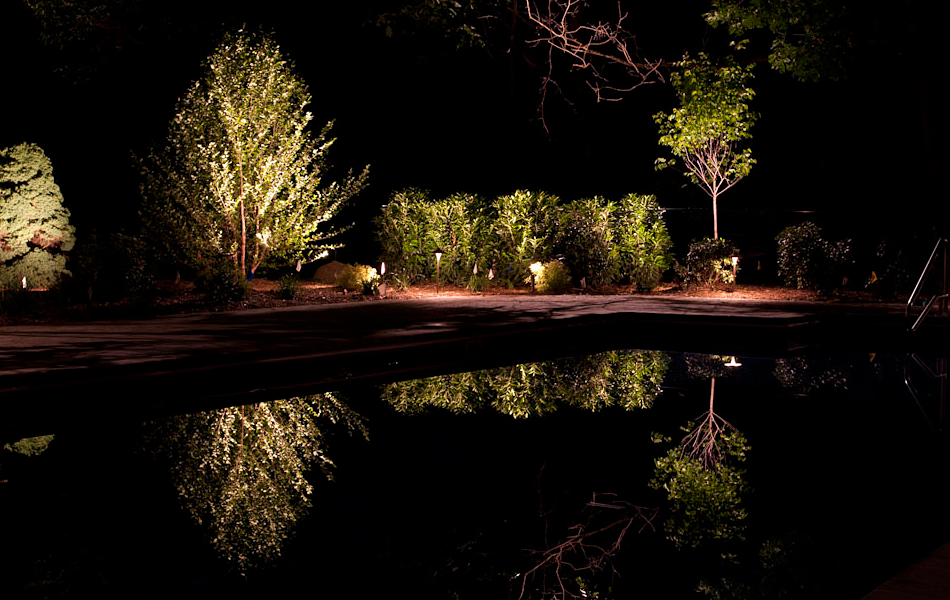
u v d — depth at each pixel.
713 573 4.73
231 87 16.38
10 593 4.41
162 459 7.05
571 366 11.75
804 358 12.27
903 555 4.86
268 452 7.33
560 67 26.47
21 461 6.94
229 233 16.83
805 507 5.76
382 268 17.36
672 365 11.75
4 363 9.09
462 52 26.08
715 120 17.72
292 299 15.91
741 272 20.17
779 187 25.44
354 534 5.42
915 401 9.18
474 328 12.16
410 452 7.37
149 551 5.07
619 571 4.82
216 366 9.82
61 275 14.91
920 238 15.96
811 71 18.17
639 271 18.55
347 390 10.09
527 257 18.75
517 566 4.91
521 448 7.51
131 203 21.03
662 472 6.72
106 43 22.62
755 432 7.90
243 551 5.09
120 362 9.16
